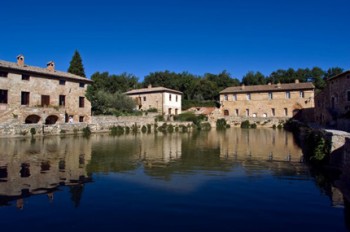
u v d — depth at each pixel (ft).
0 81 113.50
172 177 46.52
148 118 163.73
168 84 331.36
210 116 201.87
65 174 47.39
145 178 45.60
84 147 81.87
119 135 126.52
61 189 38.65
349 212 30.91
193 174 48.83
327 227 27.22
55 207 31.71
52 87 133.59
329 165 53.21
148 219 28.71
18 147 78.13
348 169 41.88
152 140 106.32
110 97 180.75
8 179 43.29
